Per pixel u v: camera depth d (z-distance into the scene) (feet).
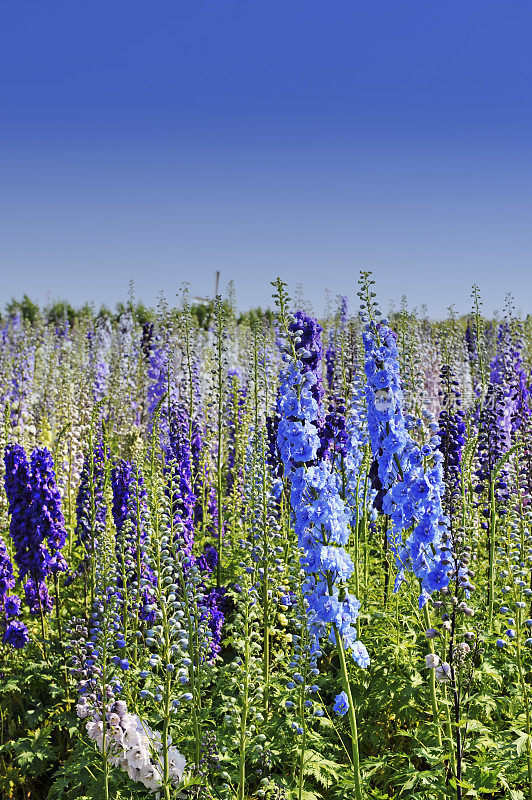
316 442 17.56
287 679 21.85
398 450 18.81
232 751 18.70
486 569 29.17
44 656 23.85
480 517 32.55
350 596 17.40
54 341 68.33
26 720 22.13
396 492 17.94
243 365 49.01
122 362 60.23
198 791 16.87
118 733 17.13
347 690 17.02
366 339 19.43
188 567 18.72
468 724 16.28
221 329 35.01
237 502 37.70
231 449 40.09
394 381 19.16
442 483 18.08
